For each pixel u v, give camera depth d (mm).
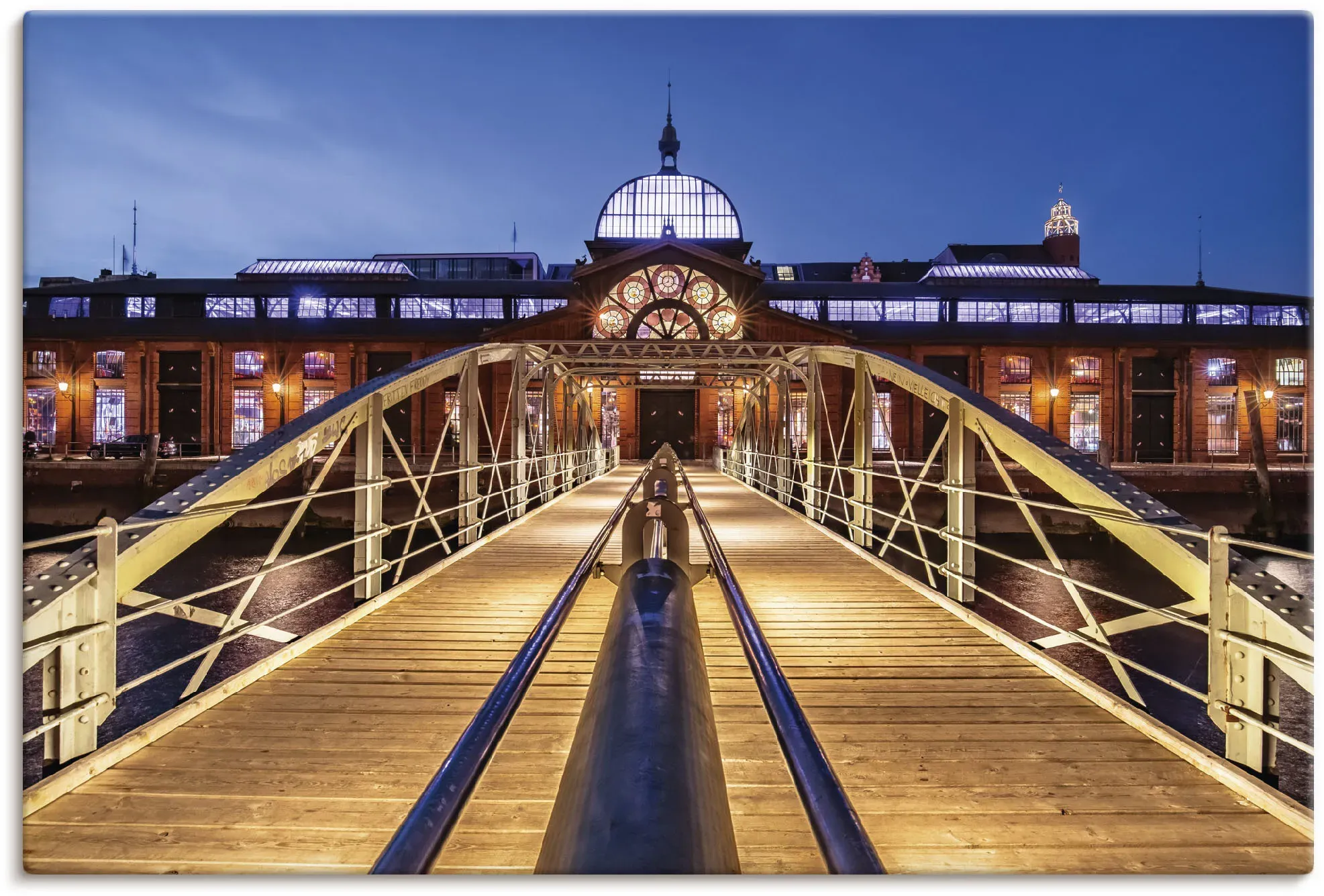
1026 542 24297
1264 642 2971
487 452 32188
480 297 35156
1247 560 3154
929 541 25359
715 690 4156
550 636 2268
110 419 34000
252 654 14570
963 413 6285
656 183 36000
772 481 18328
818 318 34844
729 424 35938
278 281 36312
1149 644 14859
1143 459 33844
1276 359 33750
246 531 25484
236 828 2635
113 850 2500
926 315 34969
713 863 1029
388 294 34812
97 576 3150
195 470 28391
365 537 5875
